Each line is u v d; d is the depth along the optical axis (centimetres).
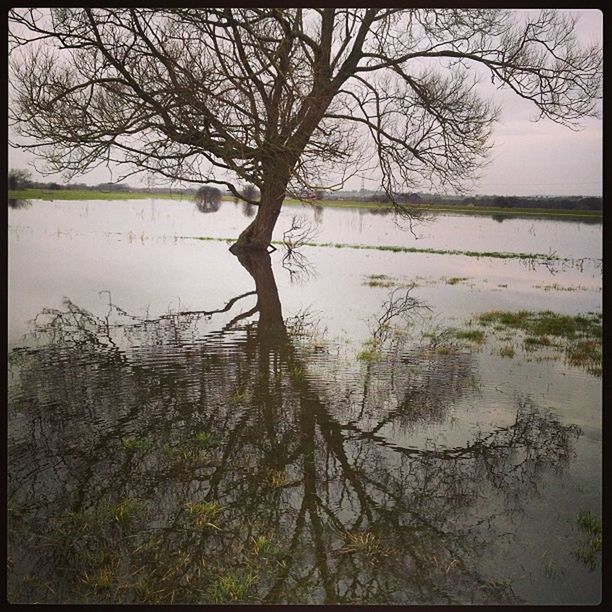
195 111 1222
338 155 1220
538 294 1638
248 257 2367
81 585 380
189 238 3105
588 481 538
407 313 1331
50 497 484
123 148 1395
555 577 397
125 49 1249
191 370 850
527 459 583
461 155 1984
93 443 591
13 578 384
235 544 427
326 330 1141
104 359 900
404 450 598
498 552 425
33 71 1262
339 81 1842
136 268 1959
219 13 1126
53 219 3888
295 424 655
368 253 2794
